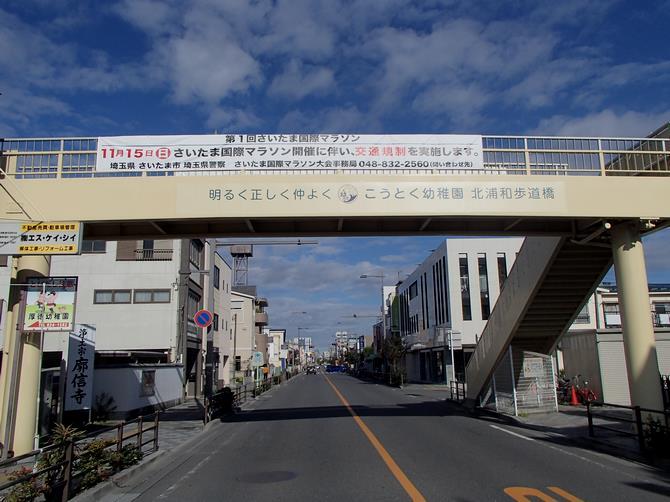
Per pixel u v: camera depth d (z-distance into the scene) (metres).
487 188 13.47
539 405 17.78
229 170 13.38
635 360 12.72
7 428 11.62
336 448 11.98
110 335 27.41
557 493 7.52
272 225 14.77
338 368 145.62
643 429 11.36
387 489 7.93
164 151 13.42
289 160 13.44
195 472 9.70
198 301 33.09
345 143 13.55
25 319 11.76
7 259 21.16
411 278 57.84
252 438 14.07
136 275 27.98
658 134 14.06
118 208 13.06
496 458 10.37
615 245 13.78
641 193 13.53
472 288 41.41
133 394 20.19
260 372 53.09
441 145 13.71
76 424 17.03
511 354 17.28
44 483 7.02
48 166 13.24
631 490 7.67
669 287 44.81
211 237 14.94
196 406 25.17
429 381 50.22
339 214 13.24
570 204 13.43
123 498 7.80
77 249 12.58
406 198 13.38
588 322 37.97
